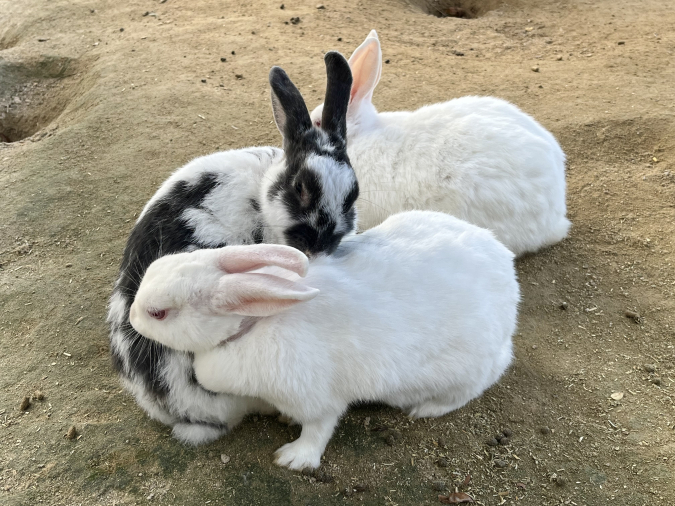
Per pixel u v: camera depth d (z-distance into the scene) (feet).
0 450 1.62
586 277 2.26
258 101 3.35
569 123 3.11
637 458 1.63
